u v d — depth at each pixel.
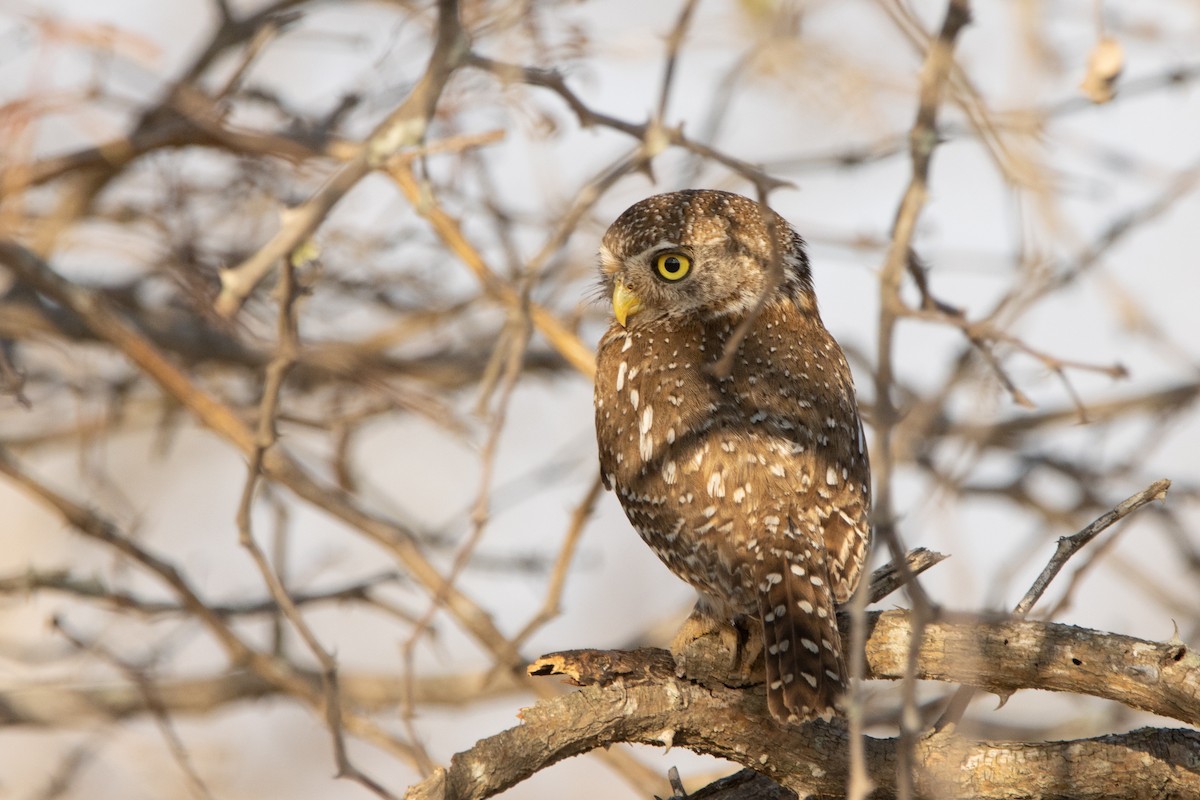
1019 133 6.96
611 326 10.99
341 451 12.91
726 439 9.08
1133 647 7.76
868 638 8.34
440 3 7.98
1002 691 8.11
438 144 7.80
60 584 12.18
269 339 11.74
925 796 8.03
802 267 11.03
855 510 9.09
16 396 11.35
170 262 11.61
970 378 7.99
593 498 10.78
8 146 9.32
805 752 8.16
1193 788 7.78
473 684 14.20
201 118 10.36
